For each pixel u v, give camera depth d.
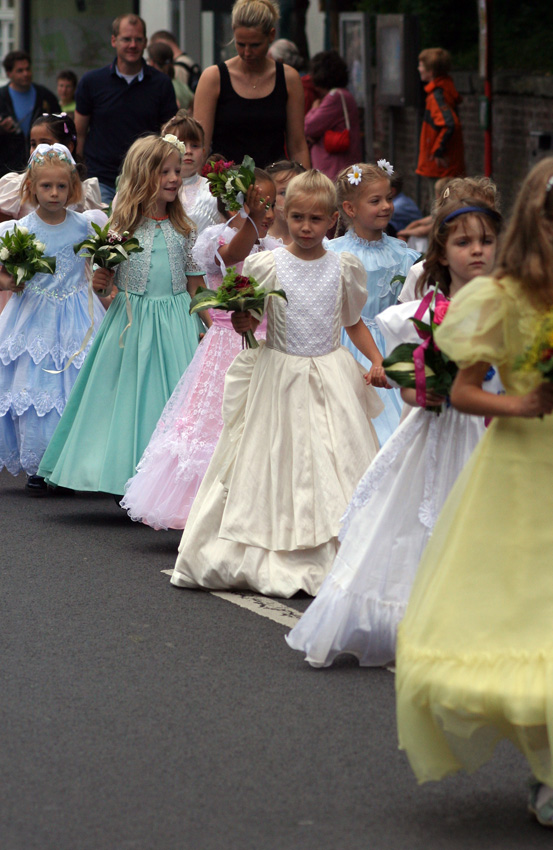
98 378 10.42
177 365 10.46
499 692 5.21
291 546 8.38
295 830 5.36
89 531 10.23
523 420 5.35
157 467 9.58
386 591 6.98
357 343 8.77
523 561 5.29
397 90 23.25
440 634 5.34
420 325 6.48
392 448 6.89
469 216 6.70
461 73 24.94
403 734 5.43
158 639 7.66
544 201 5.20
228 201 9.50
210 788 5.72
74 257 11.53
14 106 19.23
